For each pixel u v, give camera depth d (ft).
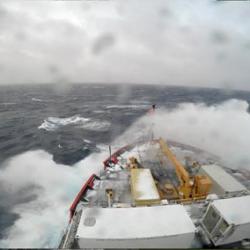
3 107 256.52
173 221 44.52
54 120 201.36
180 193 63.21
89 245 41.52
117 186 73.82
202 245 45.55
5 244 60.49
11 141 142.51
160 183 74.49
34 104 284.00
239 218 43.21
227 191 57.52
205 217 48.32
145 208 48.03
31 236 63.16
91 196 70.08
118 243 41.11
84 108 261.65
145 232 41.88
